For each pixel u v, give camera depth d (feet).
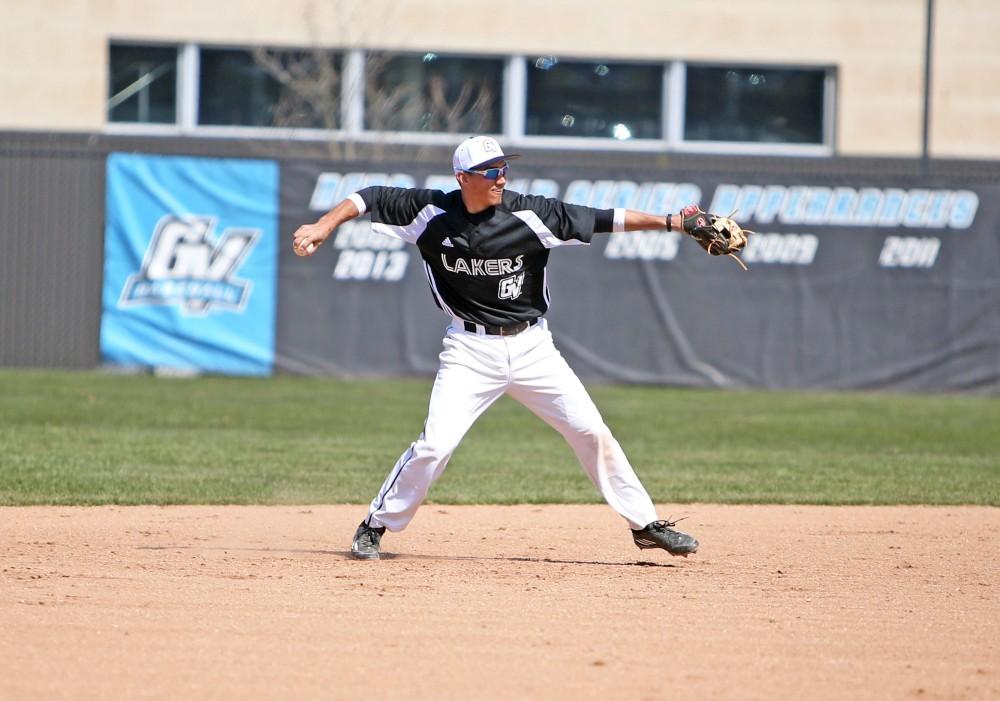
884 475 128.57
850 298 210.18
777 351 210.38
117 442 139.95
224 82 267.18
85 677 54.34
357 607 67.31
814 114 277.23
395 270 208.44
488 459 138.00
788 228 209.05
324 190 206.59
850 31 273.95
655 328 209.26
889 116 275.39
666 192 207.62
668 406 186.60
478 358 76.23
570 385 77.25
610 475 79.20
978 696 53.47
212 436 147.13
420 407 178.50
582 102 272.51
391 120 259.19
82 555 81.30
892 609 69.36
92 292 207.31
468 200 72.79
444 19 266.77
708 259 209.15
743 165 257.75
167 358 207.62
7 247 206.08
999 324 210.38
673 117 273.54
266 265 206.80
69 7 261.85
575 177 206.69
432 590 72.02
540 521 100.27
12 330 207.00
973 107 274.36
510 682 54.39
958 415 183.42
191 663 56.54
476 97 270.05
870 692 53.88
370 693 52.70
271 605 67.46
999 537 94.84
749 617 66.74
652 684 54.44
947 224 209.67
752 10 273.13
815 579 77.77
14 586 71.05
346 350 208.44
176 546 85.56
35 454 129.18
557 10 269.64
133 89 266.16
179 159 205.77
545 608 67.97
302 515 100.73
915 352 210.79
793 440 155.84
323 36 262.67
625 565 81.61
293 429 155.33
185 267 206.90
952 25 273.75
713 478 124.67
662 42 271.69
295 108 261.65
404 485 79.30
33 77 262.47
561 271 207.51
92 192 206.28
